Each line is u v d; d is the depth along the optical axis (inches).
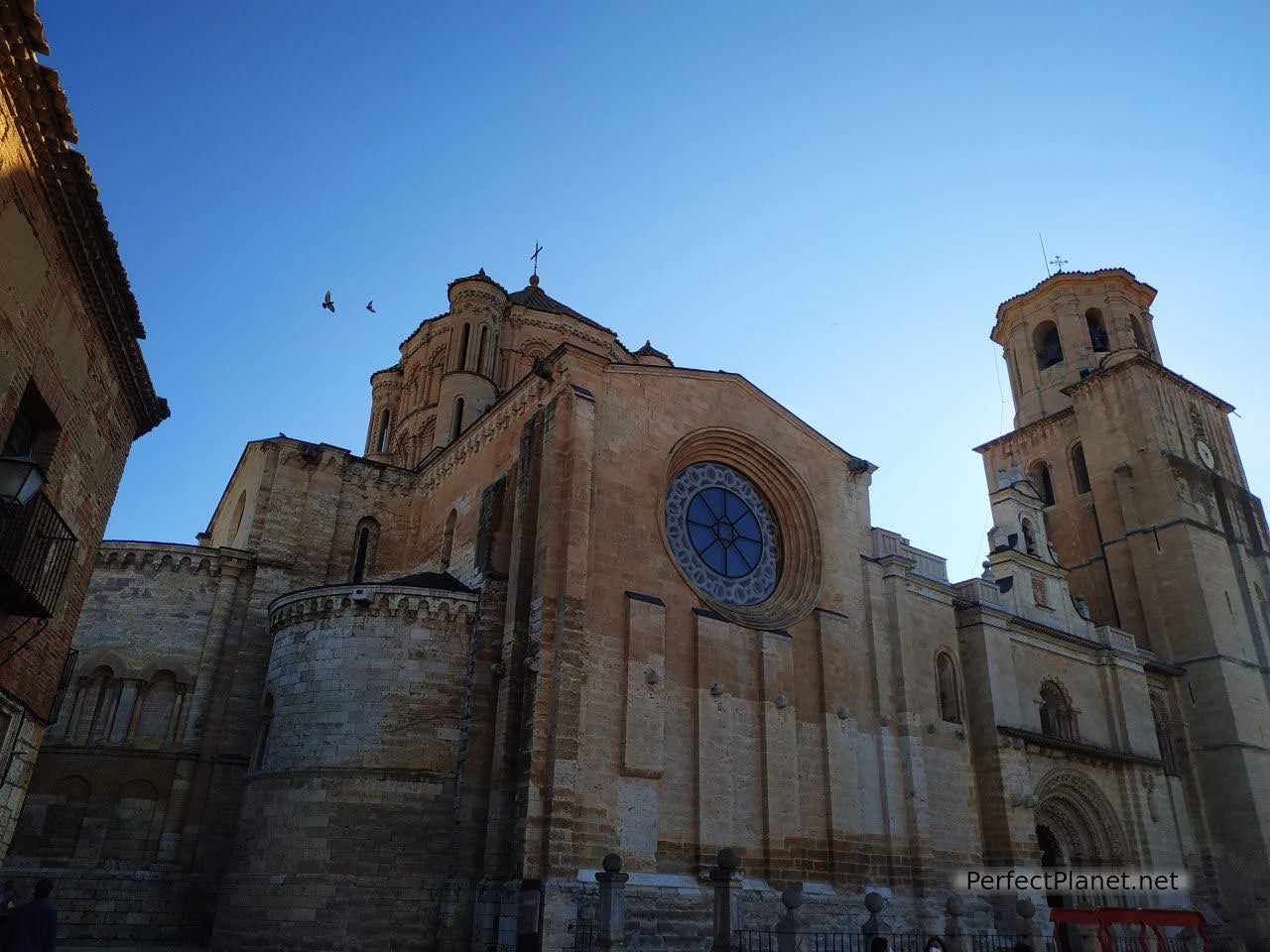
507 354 1929.1
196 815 1230.3
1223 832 1860.2
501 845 1005.2
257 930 1006.4
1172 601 2053.4
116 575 1321.4
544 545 1115.9
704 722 1159.0
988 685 1509.6
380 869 1019.3
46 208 613.9
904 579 1488.7
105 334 728.3
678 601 1211.2
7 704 646.5
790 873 1160.8
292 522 1469.0
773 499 1446.9
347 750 1070.4
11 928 567.2
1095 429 2287.2
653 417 1295.5
